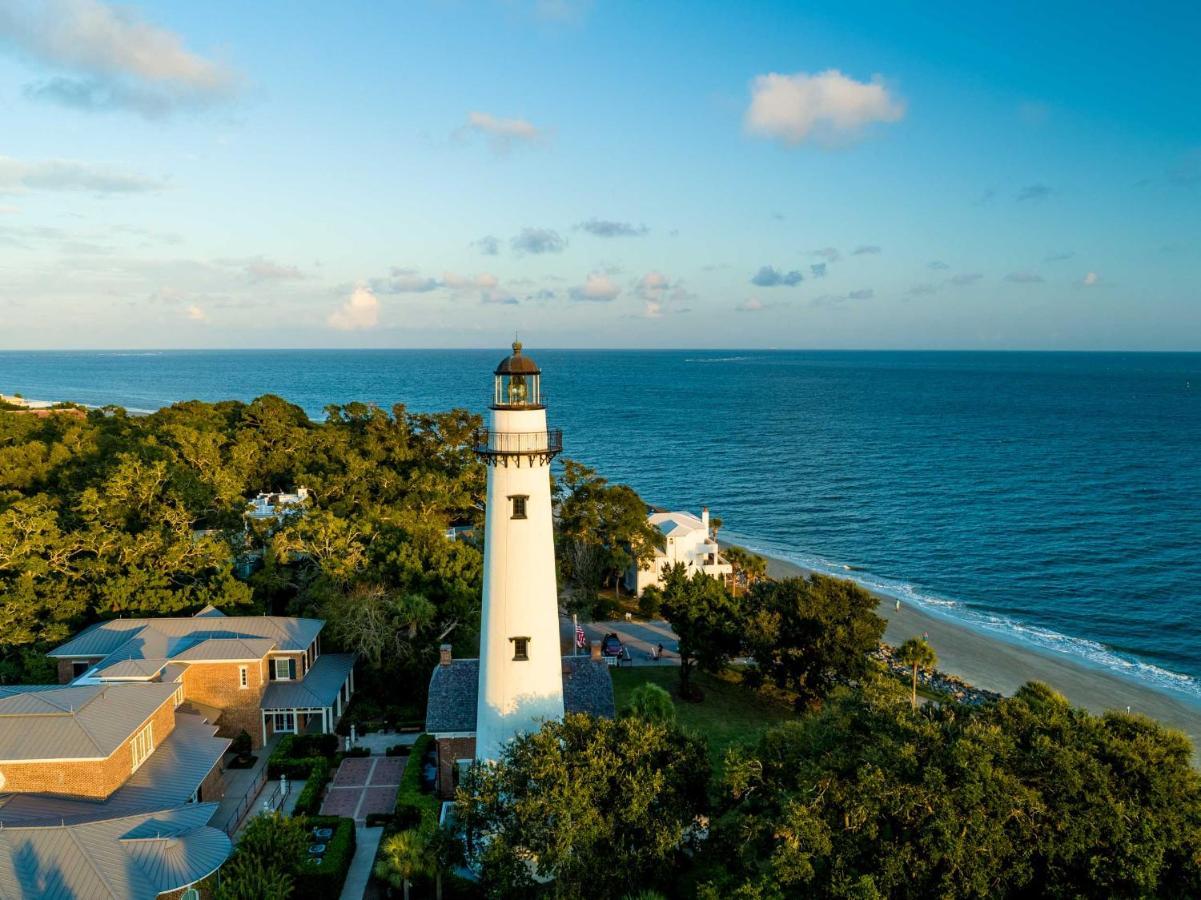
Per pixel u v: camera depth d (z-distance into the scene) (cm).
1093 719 3056
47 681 4862
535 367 3362
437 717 4044
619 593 8169
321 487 8775
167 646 4816
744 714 5481
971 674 6962
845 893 2500
